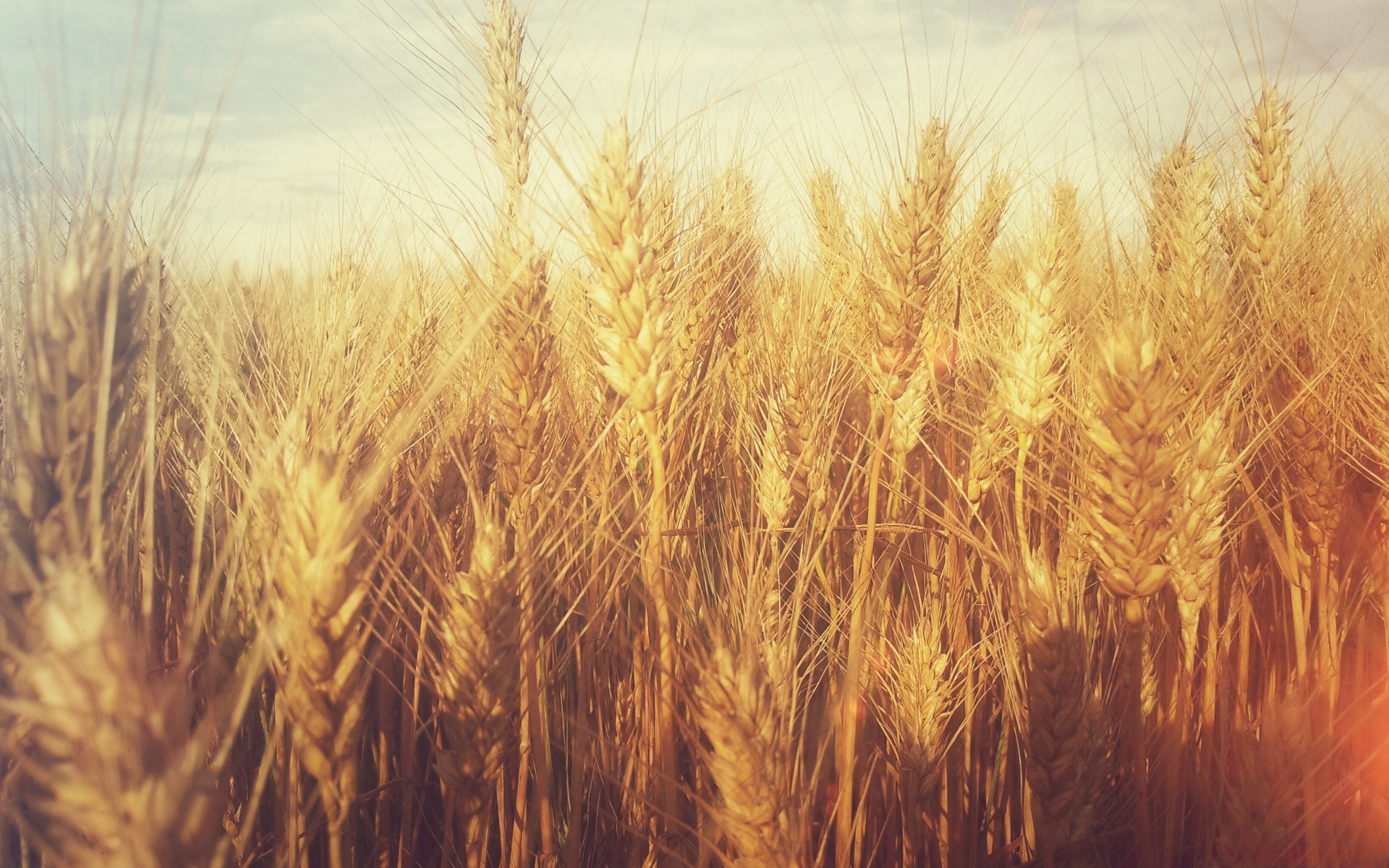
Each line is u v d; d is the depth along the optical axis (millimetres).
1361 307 410
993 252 464
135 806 214
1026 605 316
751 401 450
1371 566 400
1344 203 460
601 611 357
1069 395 388
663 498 319
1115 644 383
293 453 288
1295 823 311
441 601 345
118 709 215
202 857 226
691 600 347
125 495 275
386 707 352
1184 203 419
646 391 314
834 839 368
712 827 323
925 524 423
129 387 268
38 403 245
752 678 280
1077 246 393
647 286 312
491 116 382
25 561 236
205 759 249
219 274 328
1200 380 362
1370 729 363
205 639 347
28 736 244
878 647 376
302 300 398
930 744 354
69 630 216
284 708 269
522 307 340
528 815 368
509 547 314
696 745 284
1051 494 355
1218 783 376
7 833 277
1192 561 334
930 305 385
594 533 345
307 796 333
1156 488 299
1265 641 425
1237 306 420
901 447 393
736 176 463
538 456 346
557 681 382
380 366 369
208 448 277
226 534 338
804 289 438
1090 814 328
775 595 343
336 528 254
